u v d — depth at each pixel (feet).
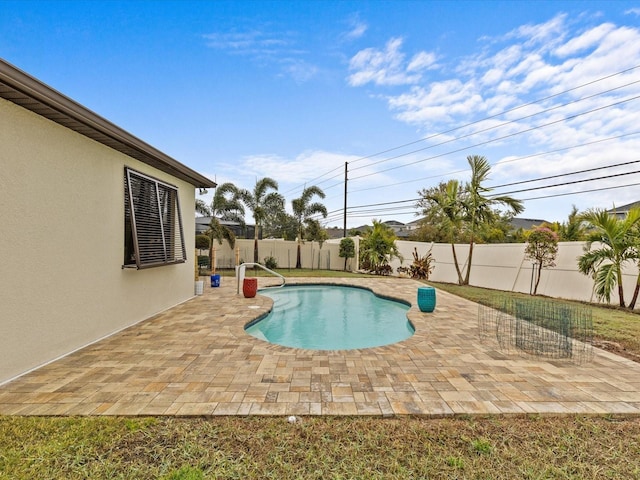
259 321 23.76
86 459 8.07
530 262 38.58
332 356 15.38
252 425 9.58
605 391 12.01
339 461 8.21
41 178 13.50
